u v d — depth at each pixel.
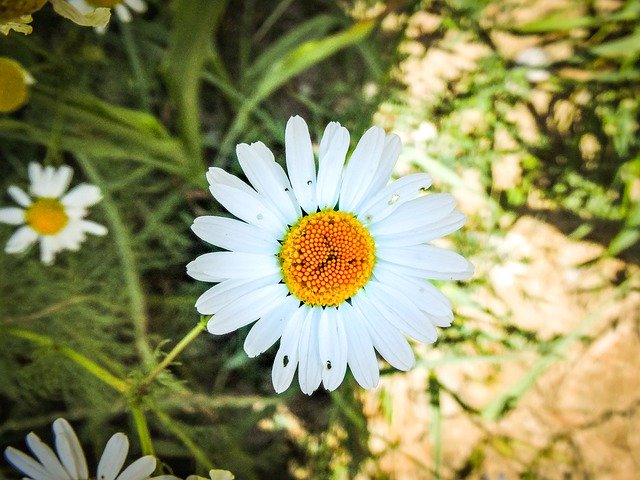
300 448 0.12
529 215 0.12
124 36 0.11
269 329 0.07
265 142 0.11
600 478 0.12
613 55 0.12
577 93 0.12
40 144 0.11
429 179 0.07
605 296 0.12
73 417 0.11
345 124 0.12
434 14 0.12
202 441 0.11
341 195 0.07
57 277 0.11
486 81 0.12
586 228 0.12
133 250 0.11
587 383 0.12
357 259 0.07
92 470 0.11
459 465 0.12
